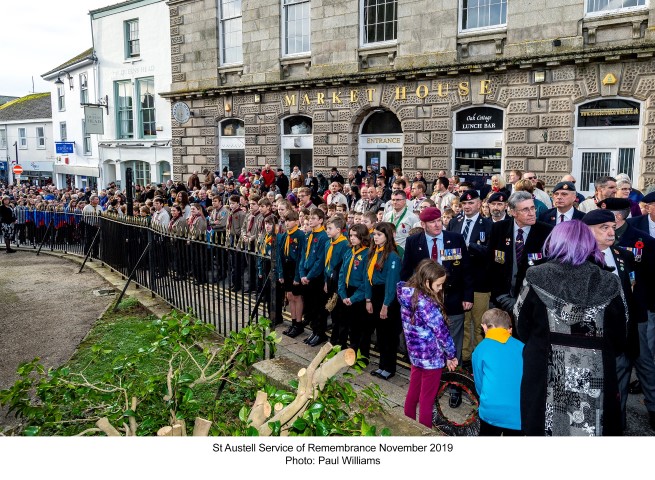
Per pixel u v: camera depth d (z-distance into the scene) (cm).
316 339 623
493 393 336
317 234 632
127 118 2495
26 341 716
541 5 1204
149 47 2305
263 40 1766
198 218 980
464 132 1373
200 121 2023
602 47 1122
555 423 275
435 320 422
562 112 1202
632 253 416
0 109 3872
